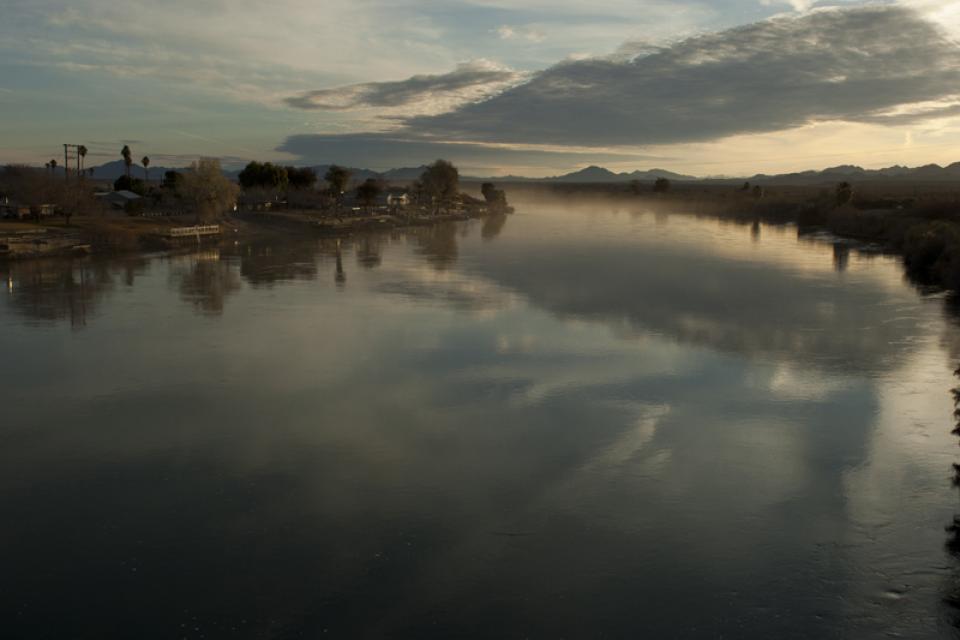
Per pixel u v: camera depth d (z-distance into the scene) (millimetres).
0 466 17797
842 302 38219
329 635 11461
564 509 15445
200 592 12586
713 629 11656
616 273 50156
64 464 17891
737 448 18547
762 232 91625
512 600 12359
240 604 12250
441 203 147750
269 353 28234
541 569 13273
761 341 29312
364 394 23047
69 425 20531
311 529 14664
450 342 29703
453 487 16469
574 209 182500
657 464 17625
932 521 14898
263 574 13109
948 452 18266
